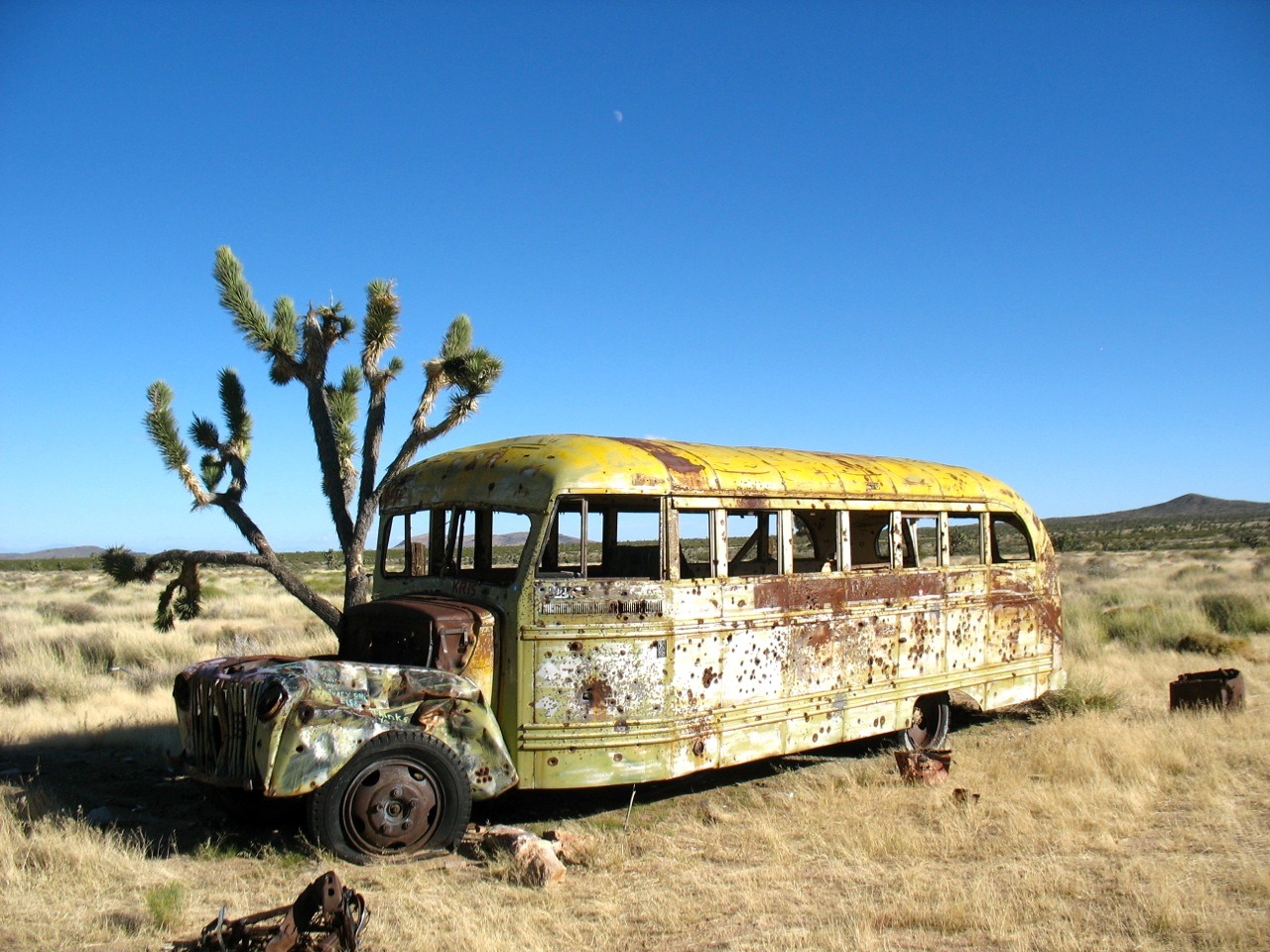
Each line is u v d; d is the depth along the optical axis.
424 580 7.21
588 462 6.51
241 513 10.79
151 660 14.16
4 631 15.62
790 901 5.01
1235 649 13.96
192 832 6.20
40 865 5.30
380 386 10.70
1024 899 4.91
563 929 4.61
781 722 7.29
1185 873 5.25
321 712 5.42
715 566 6.95
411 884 5.19
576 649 6.28
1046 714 10.13
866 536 10.18
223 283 10.38
